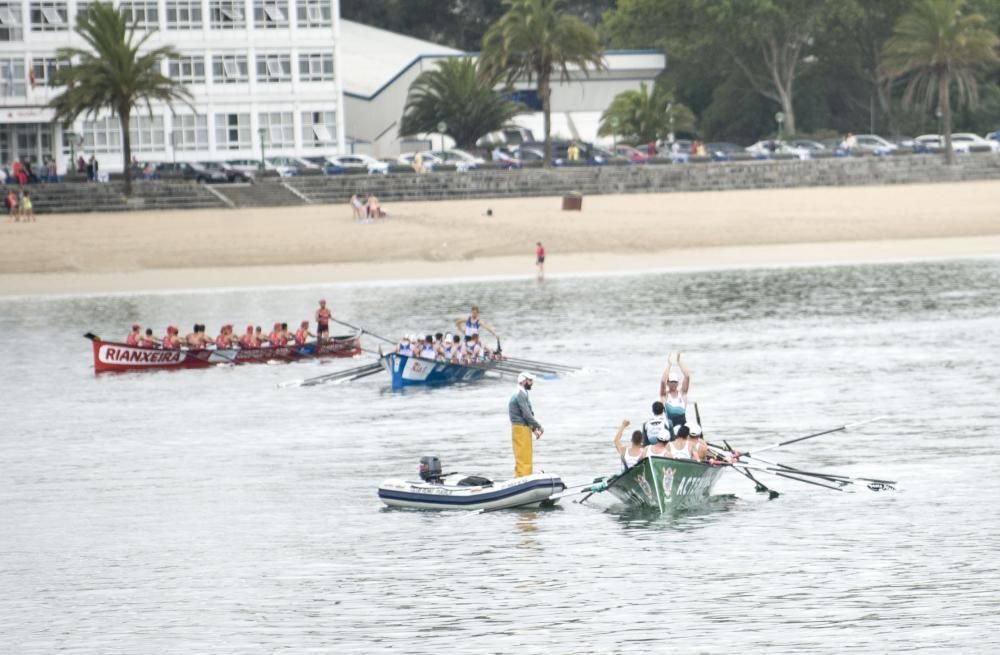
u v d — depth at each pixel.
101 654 98.25
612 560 115.00
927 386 190.25
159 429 178.00
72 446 167.88
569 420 176.12
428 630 100.69
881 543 117.19
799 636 97.06
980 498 130.00
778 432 163.50
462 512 131.25
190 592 110.50
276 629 101.94
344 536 124.38
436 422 178.88
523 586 109.19
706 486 134.25
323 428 176.38
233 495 140.88
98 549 122.81
